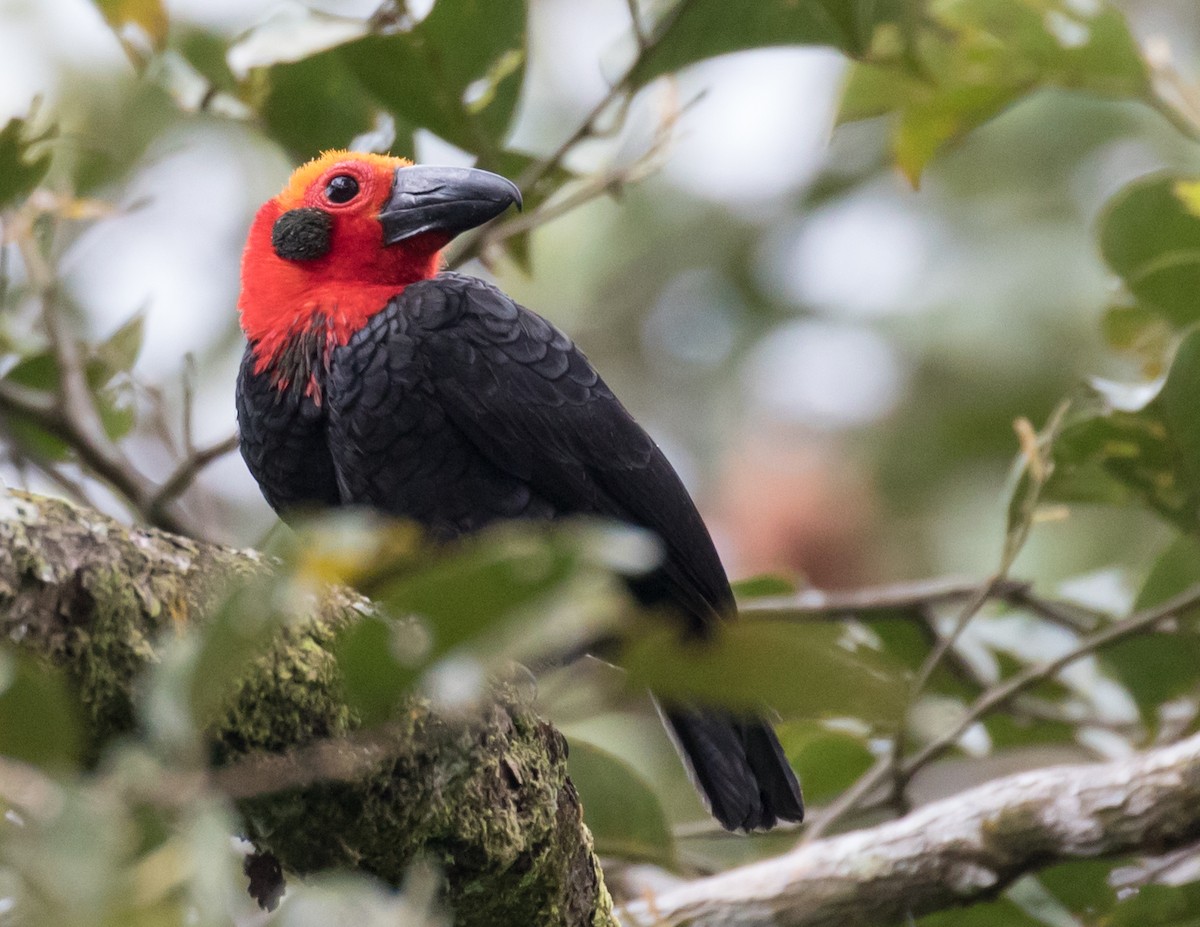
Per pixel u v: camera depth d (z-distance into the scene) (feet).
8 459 31.68
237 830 18.51
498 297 27.78
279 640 17.15
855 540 47.03
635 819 29.19
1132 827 26.35
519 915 20.27
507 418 26.73
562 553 12.44
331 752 17.31
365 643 13.94
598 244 48.42
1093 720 32.96
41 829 11.63
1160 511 31.42
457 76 29.32
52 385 33.68
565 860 20.53
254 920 17.98
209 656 13.01
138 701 16.28
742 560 48.01
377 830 18.48
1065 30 32.86
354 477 27.02
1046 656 33.53
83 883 11.21
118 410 34.68
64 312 41.91
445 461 26.84
